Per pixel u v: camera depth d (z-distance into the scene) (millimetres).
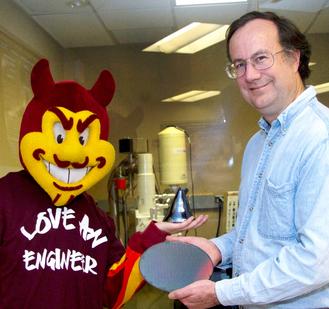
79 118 1218
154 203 2311
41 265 1136
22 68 2234
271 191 1026
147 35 2807
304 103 1051
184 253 1150
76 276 1183
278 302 1028
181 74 2939
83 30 2670
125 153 2586
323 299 987
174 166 2396
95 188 2711
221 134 2930
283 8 2469
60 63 2916
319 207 906
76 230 1223
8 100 2043
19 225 1140
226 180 2912
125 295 1308
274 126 1094
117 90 2951
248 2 2361
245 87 1109
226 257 1269
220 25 2648
